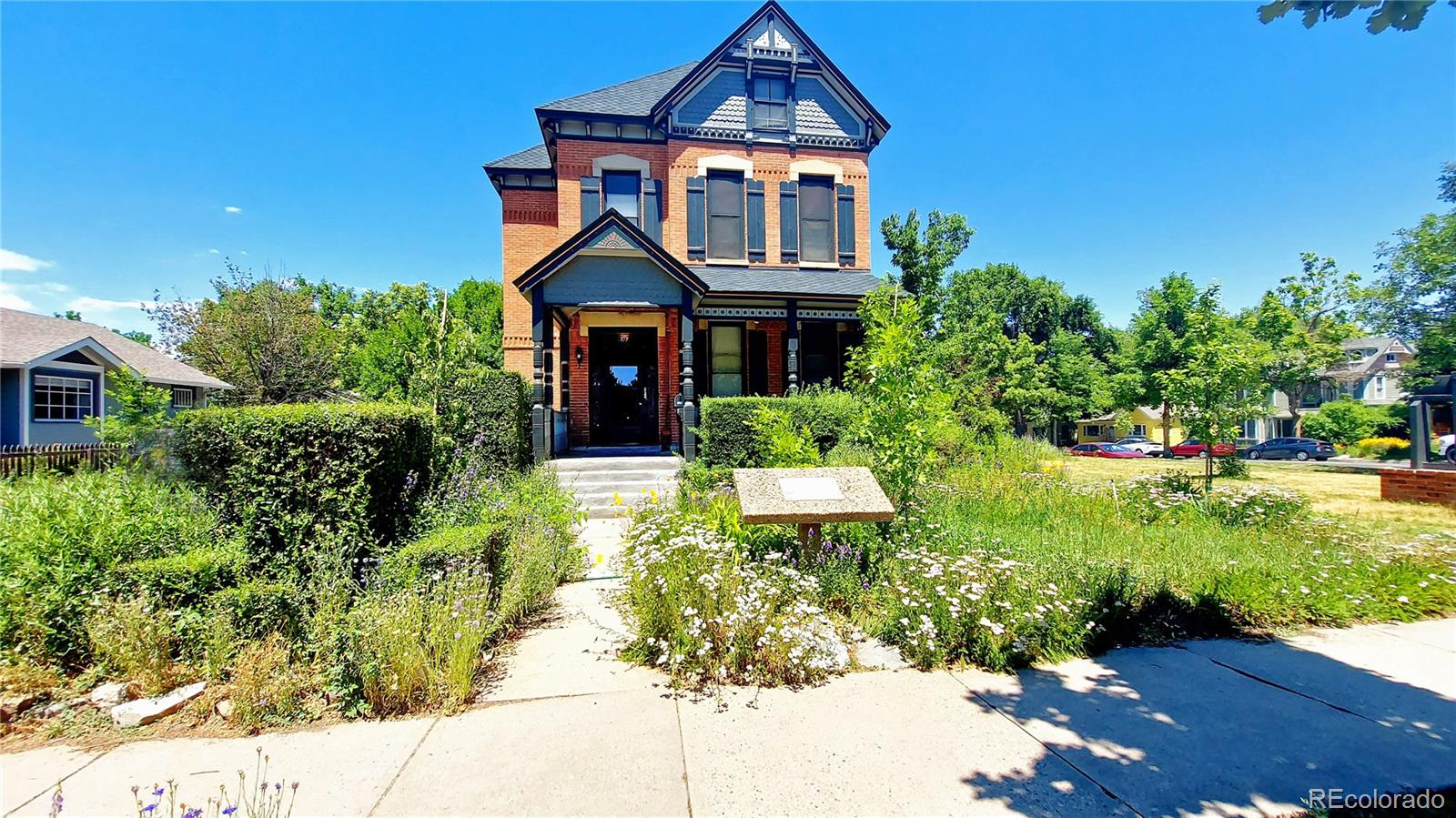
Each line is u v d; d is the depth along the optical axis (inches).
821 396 467.2
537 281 437.4
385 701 135.0
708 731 126.0
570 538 253.9
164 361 891.4
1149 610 187.0
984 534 241.8
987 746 119.6
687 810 100.0
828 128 609.9
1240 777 109.3
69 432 720.3
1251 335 1298.0
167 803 101.4
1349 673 153.3
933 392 249.9
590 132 575.8
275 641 144.1
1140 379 1750.7
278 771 111.8
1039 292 1972.2
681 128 579.2
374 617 142.8
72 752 118.5
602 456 490.0
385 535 201.0
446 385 385.4
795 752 117.7
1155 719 130.3
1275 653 165.9
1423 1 121.0
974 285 1787.6
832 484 211.5
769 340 614.5
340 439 188.7
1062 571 188.2
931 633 158.2
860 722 129.1
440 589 162.7
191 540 175.0
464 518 231.3
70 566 150.7
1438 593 202.4
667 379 590.9
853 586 197.0
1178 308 1680.6
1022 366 1558.8
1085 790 105.3
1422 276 866.8
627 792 104.9
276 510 181.9
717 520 215.2
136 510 173.8
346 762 114.8
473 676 152.3
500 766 113.0
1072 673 153.5
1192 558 225.1
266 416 185.2
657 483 401.1
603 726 127.9
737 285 542.0
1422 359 877.8
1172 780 108.4
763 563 194.5
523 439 426.6
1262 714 132.4
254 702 129.4
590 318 580.7
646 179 581.6
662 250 443.5
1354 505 430.9
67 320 820.0
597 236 441.4
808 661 150.9
